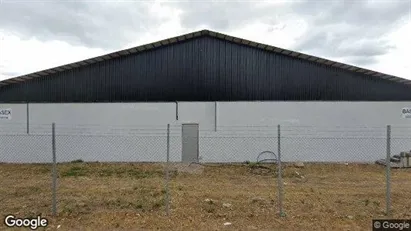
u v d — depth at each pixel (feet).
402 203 23.91
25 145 46.73
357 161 45.75
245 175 38.55
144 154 46.37
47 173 39.29
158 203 23.41
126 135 46.42
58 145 46.73
